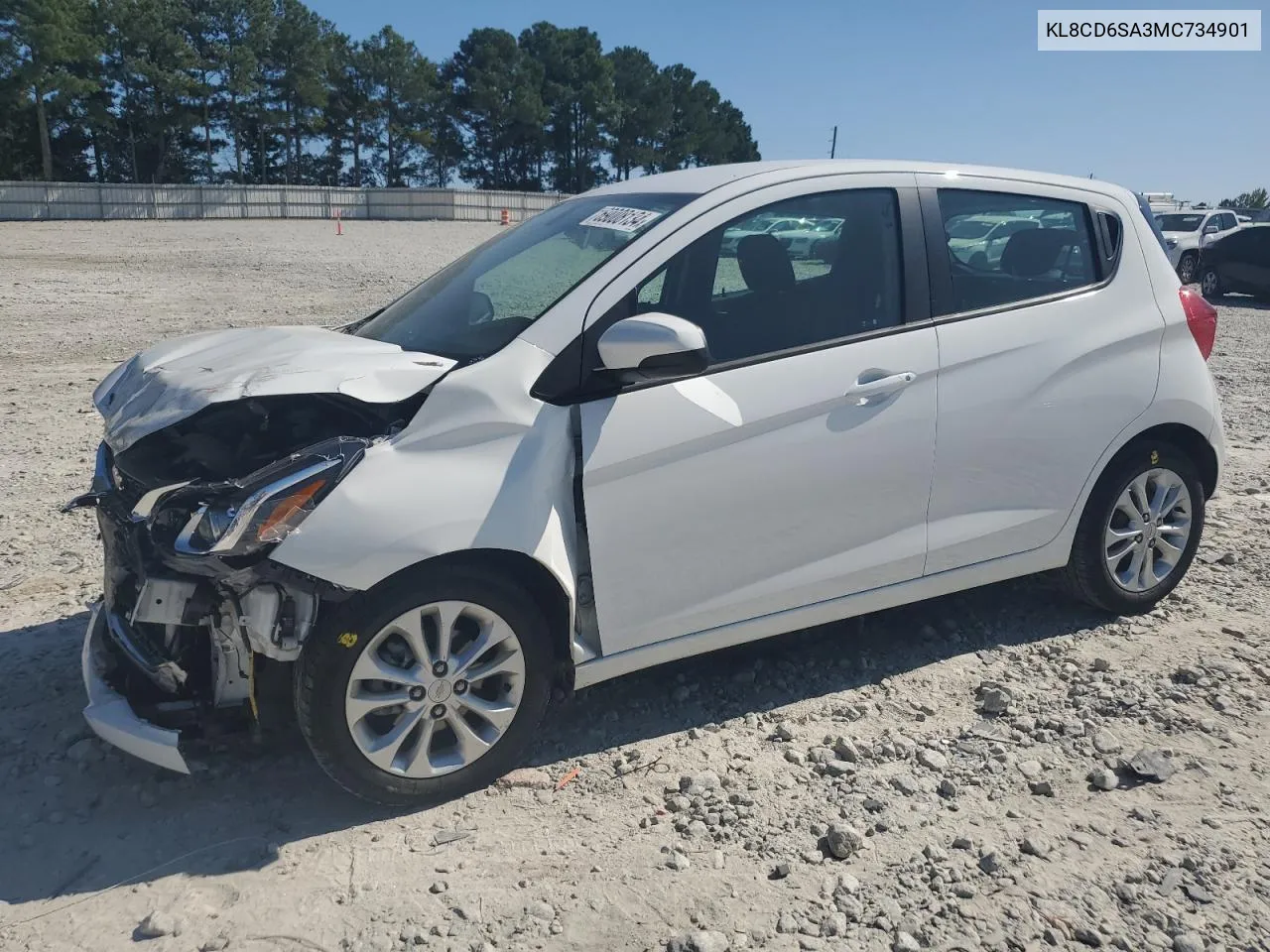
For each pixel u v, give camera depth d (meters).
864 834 3.00
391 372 3.06
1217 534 5.53
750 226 3.55
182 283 20.08
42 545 5.40
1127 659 4.07
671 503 3.32
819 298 3.62
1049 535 4.13
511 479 3.08
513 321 3.36
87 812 3.12
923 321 3.76
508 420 3.11
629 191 3.96
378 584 2.92
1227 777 3.27
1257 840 2.96
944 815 3.09
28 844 2.96
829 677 3.97
